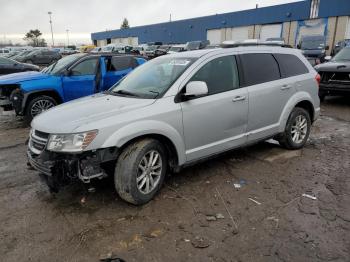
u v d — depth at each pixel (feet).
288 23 111.65
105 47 109.50
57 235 10.64
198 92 12.63
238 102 14.82
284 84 17.02
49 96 25.85
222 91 14.42
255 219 11.46
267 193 13.37
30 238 10.50
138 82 14.93
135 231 10.81
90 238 10.46
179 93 13.10
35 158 12.03
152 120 12.19
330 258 9.41
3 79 25.81
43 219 11.57
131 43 200.75
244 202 12.64
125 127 11.60
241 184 14.19
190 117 13.21
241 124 15.25
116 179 11.93
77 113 12.40
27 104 25.05
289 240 10.25
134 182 11.83
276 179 14.70
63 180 11.44
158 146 12.56
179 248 9.95
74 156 11.07
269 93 16.20
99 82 26.89
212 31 141.69
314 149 18.79
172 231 10.80
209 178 14.79
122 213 11.91
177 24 159.74
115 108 12.44
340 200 12.72
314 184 14.16
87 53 28.25
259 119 16.03
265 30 119.65
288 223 11.18
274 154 17.88
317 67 31.91
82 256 9.64
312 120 19.43
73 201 12.81
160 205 12.45
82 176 11.20
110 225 11.16
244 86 15.29
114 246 10.07
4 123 26.91
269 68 16.70
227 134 14.78
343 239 10.25
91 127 11.14
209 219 11.43
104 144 11.23
